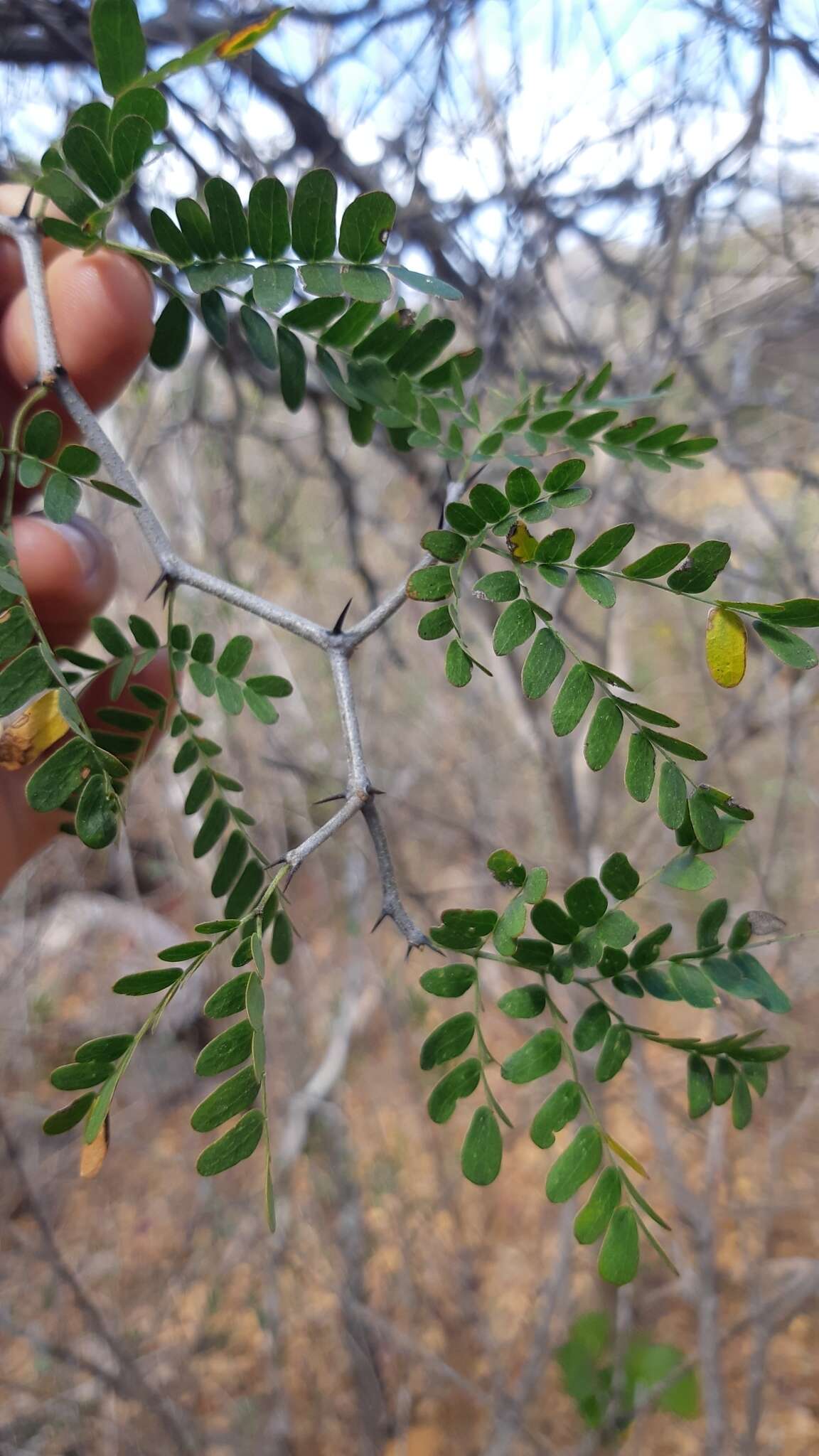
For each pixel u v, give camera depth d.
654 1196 0.48
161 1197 0.53
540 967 0.10
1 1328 0.37
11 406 0.20
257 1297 0.48
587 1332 0.36
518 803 0.51
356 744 0.11
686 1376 0.35
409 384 0.13
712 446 0.14
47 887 0.61
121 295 0.17
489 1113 0.10
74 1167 0.53
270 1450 0.40
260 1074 0.09
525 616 0.10
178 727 0.14
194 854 0.14
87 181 0.12
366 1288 0.44
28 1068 0.54
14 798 0.20
